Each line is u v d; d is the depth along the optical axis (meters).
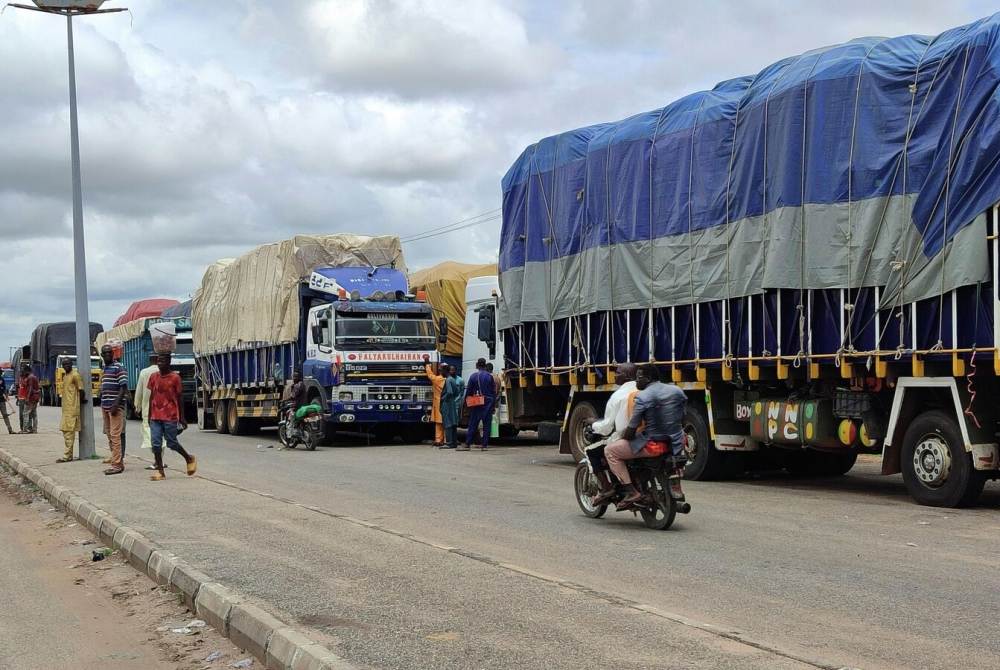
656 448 9.91
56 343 56.00
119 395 15.50
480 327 20.31
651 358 15.03
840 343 12.23
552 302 17.44
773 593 7.17
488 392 21.62
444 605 6.51
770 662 5.20
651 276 14.99
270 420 28.62
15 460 18.34
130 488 13.42
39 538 10.92
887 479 15.22
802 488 13.88
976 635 6.00
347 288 23.08
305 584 7.19
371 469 16.94
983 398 11.00
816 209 12.41
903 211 11.56
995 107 10.54
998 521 10.51
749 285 13.27
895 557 8.55
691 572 7.93
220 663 6.02
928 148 11.35
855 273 12.01
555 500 12.52
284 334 24.33
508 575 7.46
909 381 11.56
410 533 9.88
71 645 6.54
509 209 18.86
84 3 17.64
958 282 10.77
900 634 6.03
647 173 15.13
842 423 12.84
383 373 22.44
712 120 14.04
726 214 13.73
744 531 9.98
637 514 11.18
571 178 16.91
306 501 12.47
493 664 5.21
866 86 12.04
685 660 5.24
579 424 16.89
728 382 14.20
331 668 5.16
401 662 5.27
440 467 17.34
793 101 12.70
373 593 6.88
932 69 11.44
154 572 8.30
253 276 26.72
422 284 27.77
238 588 7.08
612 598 6.68
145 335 39.50
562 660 5.26
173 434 14.77
